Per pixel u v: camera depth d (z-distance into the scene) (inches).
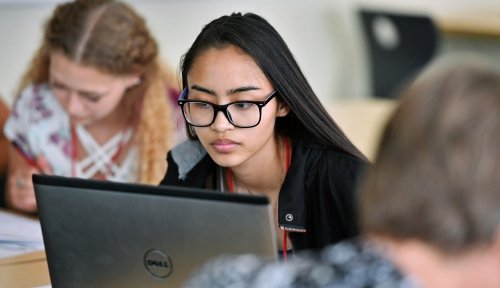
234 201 69.5
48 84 152.6
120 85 147.3
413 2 303.3
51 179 78.4
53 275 82.1
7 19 183.2
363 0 285.4
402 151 50.5
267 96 88.2
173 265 74.2
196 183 100.5
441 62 53.9
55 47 147.8
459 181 48.8
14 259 110.8
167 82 151.4
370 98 273.0
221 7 236.7
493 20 289.4
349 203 89.1
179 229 72.7
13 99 159.0
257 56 87.0
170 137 150.6
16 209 153.0
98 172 152.2
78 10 145.1
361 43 284.2
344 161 91.5
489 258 49.9
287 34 263.4
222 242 71.3
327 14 274.4
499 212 48.4
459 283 50.7
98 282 79.4
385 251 52.4
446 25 286.0
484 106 49.3
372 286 51.2
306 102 90.3
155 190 72.9
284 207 90.8
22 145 154.8
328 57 277.3
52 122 152.7
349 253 54.2
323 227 92.0
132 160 150.6
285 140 95.5
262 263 57.9
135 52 146.0
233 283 56.0
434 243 50.0
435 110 50.1
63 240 79.7
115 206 75.2
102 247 77.7
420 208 49.7
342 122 209.9
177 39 224.2
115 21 144.3
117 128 150.6
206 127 89.3
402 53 267.6
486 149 48.7
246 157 89.8
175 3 222.1
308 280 53.5
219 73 87.3
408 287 50.6
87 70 145.8
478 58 55.4
